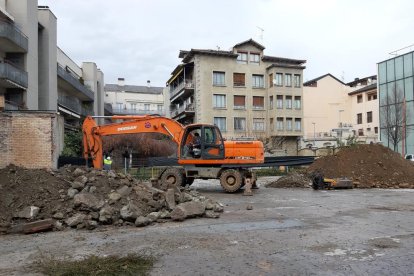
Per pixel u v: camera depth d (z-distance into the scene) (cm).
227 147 1722
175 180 1728
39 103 3534
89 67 5600
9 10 3019
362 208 1202
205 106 4697
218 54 4747
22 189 974
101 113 6253
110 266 570
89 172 1136
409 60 4288
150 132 1688
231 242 742
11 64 2884
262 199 1462
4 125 1246
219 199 1470
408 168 2164
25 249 707
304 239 764
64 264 588
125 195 1028
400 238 769
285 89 4922
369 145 2347
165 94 7981
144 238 783
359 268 572
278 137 4838
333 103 6400
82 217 907
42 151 1264
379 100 4700
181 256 643
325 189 1878
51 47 3656
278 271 561
